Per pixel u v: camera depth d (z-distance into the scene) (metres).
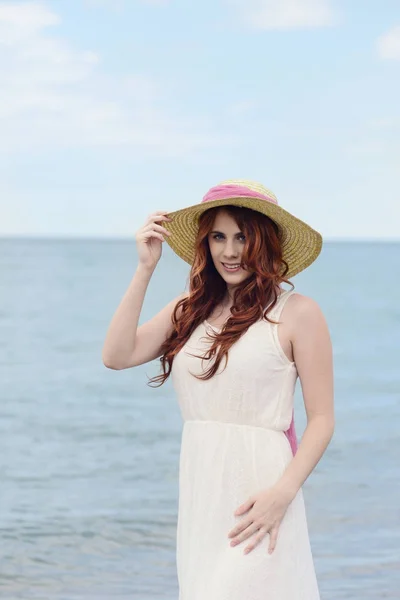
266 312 3.54
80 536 8.05
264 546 3.39
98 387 16.47
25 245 112.00
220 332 3.54
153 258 3.72
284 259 3.77
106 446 11.88
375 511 8.69
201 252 3.66
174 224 3.76
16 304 32.56
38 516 8.68
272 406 3.50
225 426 3.49
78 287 40.25
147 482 10.06
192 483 3.53
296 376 3.57
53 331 25.53
